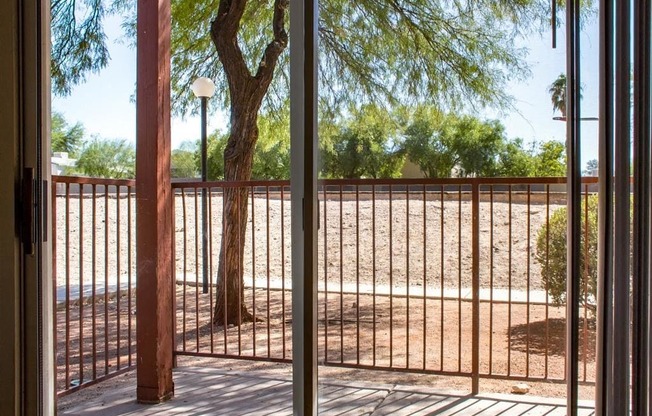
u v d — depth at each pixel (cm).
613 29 137
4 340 136
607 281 139
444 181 260
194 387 268
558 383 249
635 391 136
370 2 329
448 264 446
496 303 363
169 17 248
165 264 248
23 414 139
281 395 256
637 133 136
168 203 249
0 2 137
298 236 164
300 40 161
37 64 140
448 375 257
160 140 240
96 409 237
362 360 299
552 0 192
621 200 138
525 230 383
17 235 137
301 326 165
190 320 425
